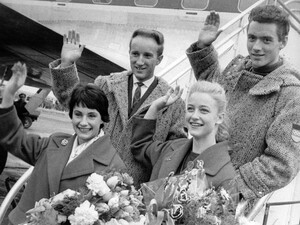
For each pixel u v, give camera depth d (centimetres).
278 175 243
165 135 284
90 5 906
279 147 245
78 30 918
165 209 200
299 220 428
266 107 261
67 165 246
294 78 261
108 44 902
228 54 504
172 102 270
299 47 499
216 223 196
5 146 255
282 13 264
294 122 248
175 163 247
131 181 220
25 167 945
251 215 275
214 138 247
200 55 293
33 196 250
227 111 274
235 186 225
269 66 271
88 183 211
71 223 198
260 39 265
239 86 277
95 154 247
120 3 891
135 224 205
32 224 209
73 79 291
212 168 234
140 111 280
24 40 962
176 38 835
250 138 263
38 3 939
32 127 928
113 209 204
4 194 920
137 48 287
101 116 252
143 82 294
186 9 836
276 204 374
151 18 859
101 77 302
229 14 791
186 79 577
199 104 242
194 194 205
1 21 959
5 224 635
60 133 265
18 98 932
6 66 964
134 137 274
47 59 956
